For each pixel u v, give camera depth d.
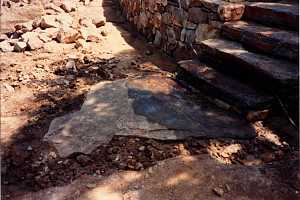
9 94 3.92
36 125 3.31
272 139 3.02
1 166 2.79
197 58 4.25
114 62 4.80
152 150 2.87
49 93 3.92
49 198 2.47
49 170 2.73
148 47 5.54
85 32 5.85
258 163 2.76
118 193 2.49
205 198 2.42
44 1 7.45
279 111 3.26
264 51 3.55
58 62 4.78
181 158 2.79
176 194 2.46
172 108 3.37
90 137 3.03
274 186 2.52
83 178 2.64
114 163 2.77
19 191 2.55
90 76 4.33
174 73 4.41
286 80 3.05
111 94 3.69
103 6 7.71
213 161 2.77
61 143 3.00
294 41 3.31
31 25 6.02
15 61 4.85
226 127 3.13
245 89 3.36
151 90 3.69
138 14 6.31
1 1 7.42
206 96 3.60
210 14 4.21
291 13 3.62
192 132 3.06
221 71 3.75
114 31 6.28
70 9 7.12
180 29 4.84
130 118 3.22
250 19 4.10
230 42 3.89
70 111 3.50
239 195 2.45
